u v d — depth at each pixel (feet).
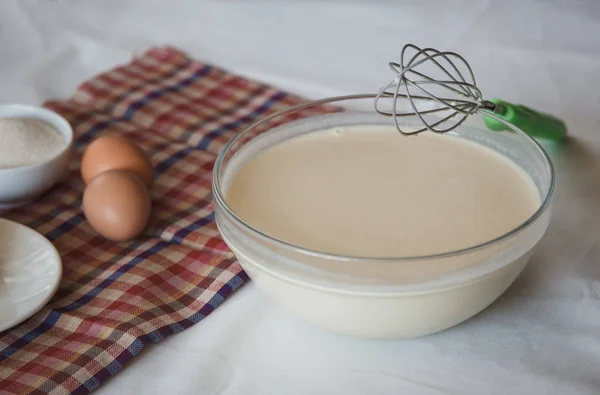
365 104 2.33
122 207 2.28
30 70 3.19
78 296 2.18
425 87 2.90
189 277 2.22
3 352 2.03
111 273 2.24
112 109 2.87
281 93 2.95
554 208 2.37
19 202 2.47
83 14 3.57
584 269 2.18
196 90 2.98
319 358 1.99
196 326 2.09
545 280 2.15
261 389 1.92
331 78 3.05
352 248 1.92
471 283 1.80
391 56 3.18
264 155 2.23
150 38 3.38
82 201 2.47
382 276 1.78
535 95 2.88
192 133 2.75
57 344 2.03
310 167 2.18
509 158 2.18
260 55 3.22
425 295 1.79
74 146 2.71
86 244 2.36
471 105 2.12
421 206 2.03
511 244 1.85
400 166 2.18
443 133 2.17
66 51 3.31
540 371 1.93
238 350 2.02
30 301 2.10
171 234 2.35
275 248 1.83
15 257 2.23
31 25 3.48
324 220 2.00
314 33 3.36
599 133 2.66
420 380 1.93
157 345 2.04
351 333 1.94
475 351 1.99
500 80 2.96
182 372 1.97
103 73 3.06
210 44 3.31
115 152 2.42
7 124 2.51
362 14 3.45
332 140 2.29
